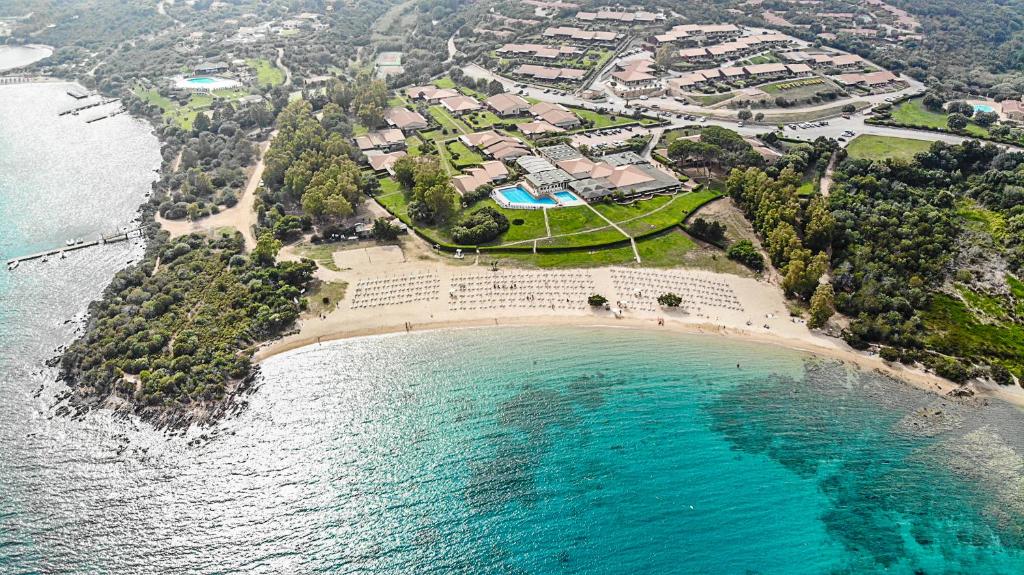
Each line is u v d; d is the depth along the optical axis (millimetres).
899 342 189375
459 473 153000
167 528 140625
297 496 147625
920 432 162625
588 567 132875
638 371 182750
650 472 152750
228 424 164875
